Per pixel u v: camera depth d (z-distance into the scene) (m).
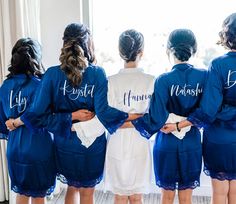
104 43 3.21
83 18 3.16
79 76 2.17
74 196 2.53
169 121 2.26
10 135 2.39
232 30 2.17
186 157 2.28
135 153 2.30
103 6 3.17
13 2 2.83
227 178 2.34
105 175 2.38
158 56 3.14
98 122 2.29
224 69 2.18
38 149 2.32
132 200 2.44
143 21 3.13
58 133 2.27
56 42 3.15
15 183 2.42
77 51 2.18
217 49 3.07
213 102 2.17
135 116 2.26
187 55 2.22
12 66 2.34
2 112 2.39
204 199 3.18
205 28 3.06
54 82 2.22
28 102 2.30
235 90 2.18
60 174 2.42
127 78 2.25
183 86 2.21
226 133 2.26
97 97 2.21
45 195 2.44
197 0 3.04
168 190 2.37
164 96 2.21
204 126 2.27
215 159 2.31
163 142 2.30
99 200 3.15
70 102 2.24
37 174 2.36
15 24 2.87
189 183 2.35
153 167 2.59
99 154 2.34
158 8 3.10
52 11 3.10
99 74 2.23
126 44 2.21
